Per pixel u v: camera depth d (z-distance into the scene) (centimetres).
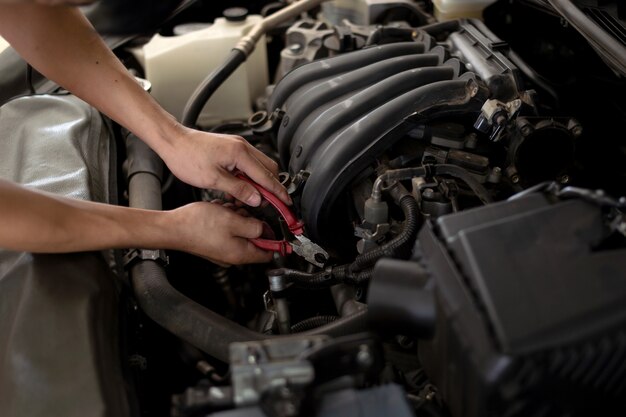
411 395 72
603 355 53
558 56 120
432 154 92
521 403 53
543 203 63
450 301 57
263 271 113
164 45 134
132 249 96
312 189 91
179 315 87
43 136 108
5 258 87
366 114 94
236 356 57
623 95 107
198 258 112
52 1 57
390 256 82
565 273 55
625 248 58
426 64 103
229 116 138
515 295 53
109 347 76
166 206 122
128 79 99
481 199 85
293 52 127
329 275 89
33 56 94
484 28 112
